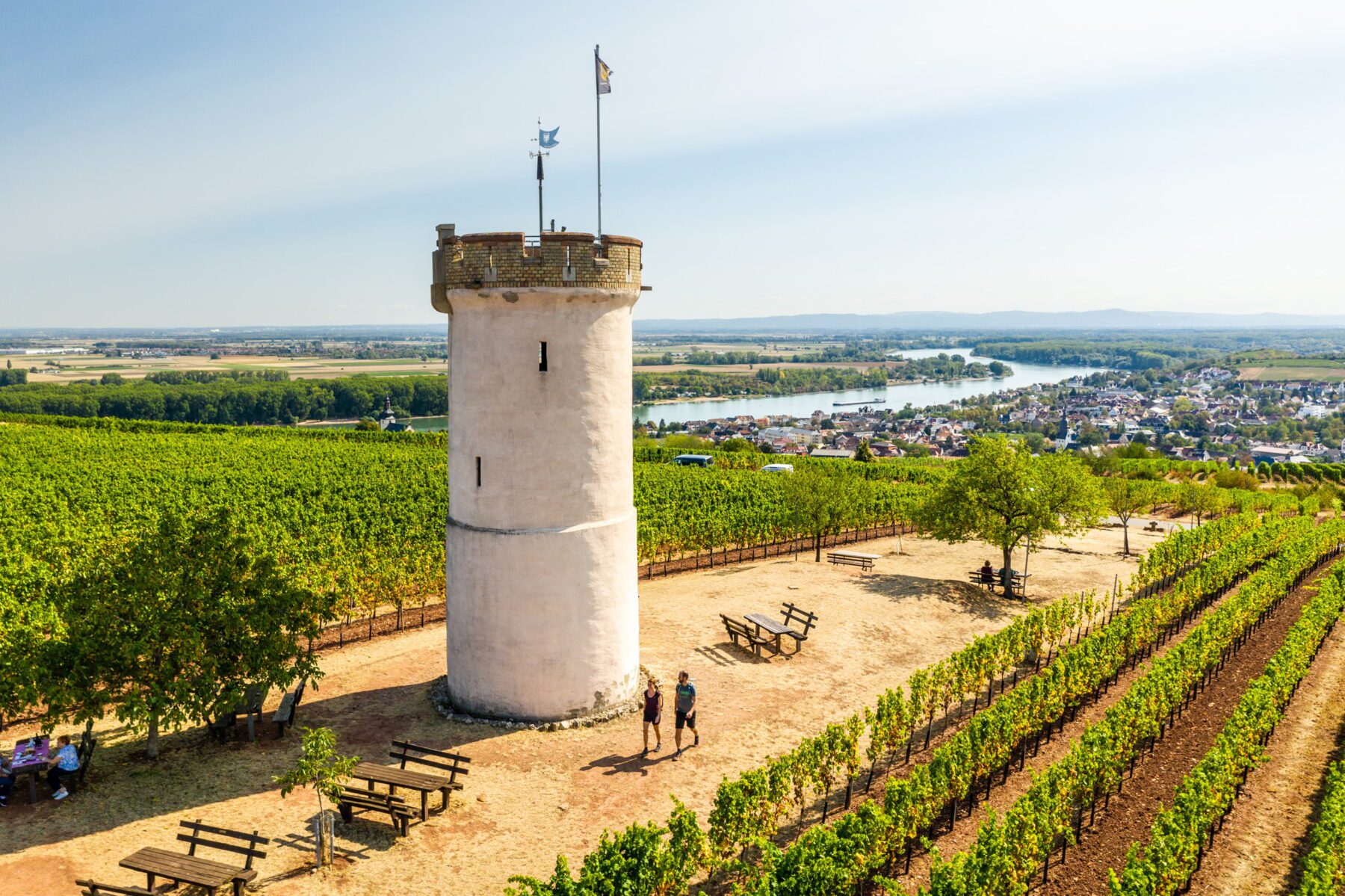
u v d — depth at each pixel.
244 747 20.91
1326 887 14.34
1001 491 36.34
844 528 53.00
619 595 23.34
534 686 22.41
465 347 22.14
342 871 15.89
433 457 81.19
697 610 32.97
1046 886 16.17
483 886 15.59
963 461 39.94
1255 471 93.81
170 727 21.89
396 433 102.62
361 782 19.25
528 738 21.72
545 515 22.06
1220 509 56.78
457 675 23.30
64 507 49.78
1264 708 20.86
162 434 99.31
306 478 63.94
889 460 107.38
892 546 48.34
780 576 38.66
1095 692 26.05
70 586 19.09
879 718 20.31
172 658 19.03
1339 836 15.70
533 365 21.61
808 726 22.78
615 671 23.44
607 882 13.53
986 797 19.69
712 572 40.22
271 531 41.72
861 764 21.28
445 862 16.31
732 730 22.39
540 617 22.17
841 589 36.12
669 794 19.02
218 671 19.61
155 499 53.25
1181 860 15.65
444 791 17.94
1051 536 50.88
